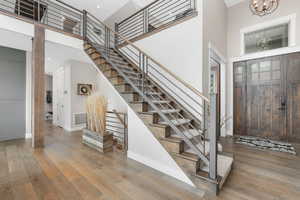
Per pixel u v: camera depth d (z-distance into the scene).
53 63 6.02
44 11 4.02
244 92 4.40
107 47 4.27
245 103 4.39
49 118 8.70
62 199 1.70
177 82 3.31
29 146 3.57
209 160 1.80
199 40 2.96
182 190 1.88
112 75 3.46
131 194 1.80
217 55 3.79
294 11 3.64
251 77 4.28
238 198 1.71
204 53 2.99
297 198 1.72
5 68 4.08
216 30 3.68
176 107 3.28
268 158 2.86
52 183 2.02
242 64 4.43
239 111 4.49
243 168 2.46
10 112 4.17
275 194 1.79
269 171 2.36
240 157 2.91
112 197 1.74
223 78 4.46
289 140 3.76
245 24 4.36
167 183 2.04
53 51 4.32
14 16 3.01
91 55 4.02
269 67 4.00
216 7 3.68
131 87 3.10
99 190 1.87
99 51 3.77
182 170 1.99
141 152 2.67
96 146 3.38
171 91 3.42
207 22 3.12
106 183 2.03
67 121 5.59
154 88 3.70
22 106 4.37
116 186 1.96
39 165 2.56
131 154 2.87
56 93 6.63
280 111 3.87
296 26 3.61
